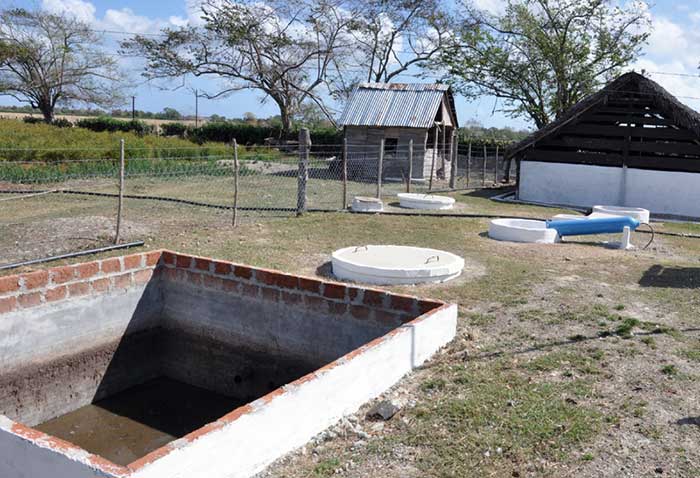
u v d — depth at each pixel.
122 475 2.77
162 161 21.72
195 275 7.09
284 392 3.71
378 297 5.77
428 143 25.17
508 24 26.42
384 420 4.19
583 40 25.62
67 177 18.38
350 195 17.19
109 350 6.97
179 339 7.40
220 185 18.28
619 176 17.11
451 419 4.14
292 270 8.29
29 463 3.15
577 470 3.54
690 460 3.63
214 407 6.86
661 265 8.94
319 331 6.21
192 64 35.66
